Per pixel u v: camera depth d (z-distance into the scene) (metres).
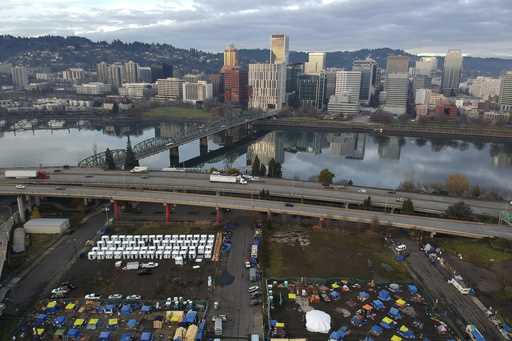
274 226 171.38
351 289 124.50
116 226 171.12
